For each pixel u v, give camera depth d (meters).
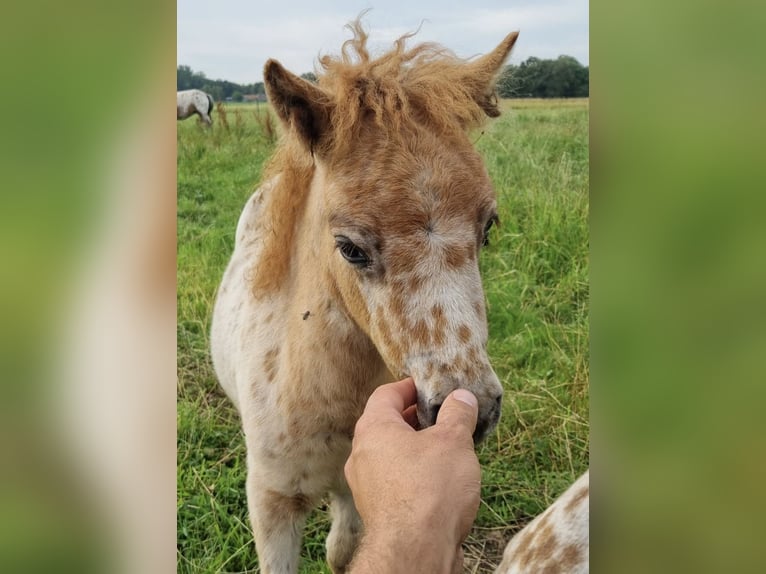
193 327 0.96
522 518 0.78
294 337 0.59
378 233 0.47
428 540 0.35
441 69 0.53
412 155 0.47
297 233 0.62
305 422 0.60
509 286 1.00
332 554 0.70
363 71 0.51
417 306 0.46
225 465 0.81
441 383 0.44
